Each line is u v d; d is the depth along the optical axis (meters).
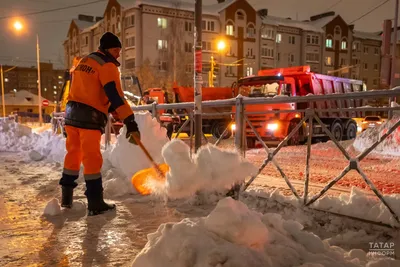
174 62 48.09
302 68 16.19
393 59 15.70
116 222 3.84
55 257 2.95
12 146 11.50
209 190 4.52
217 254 2.30
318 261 2.45
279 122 11.15
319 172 7.14
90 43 67.06
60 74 118.69
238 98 4.64
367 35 74.62
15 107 66.81
